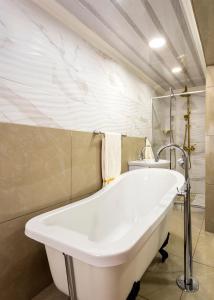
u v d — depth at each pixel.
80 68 1.61
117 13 1.42
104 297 0.79
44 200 1.27
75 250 0.68
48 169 1.30
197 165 3.32
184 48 1.97
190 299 1.16
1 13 1.05
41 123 1.27
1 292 1.03
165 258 1.52
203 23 1.29
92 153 1.73
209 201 2.01
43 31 1.29
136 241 0.71
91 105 1.74
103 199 1.54
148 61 2.27
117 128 2.17
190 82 3.08
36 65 1.24
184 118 3.38
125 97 2.33
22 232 1.13
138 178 2.03
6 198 1.05
